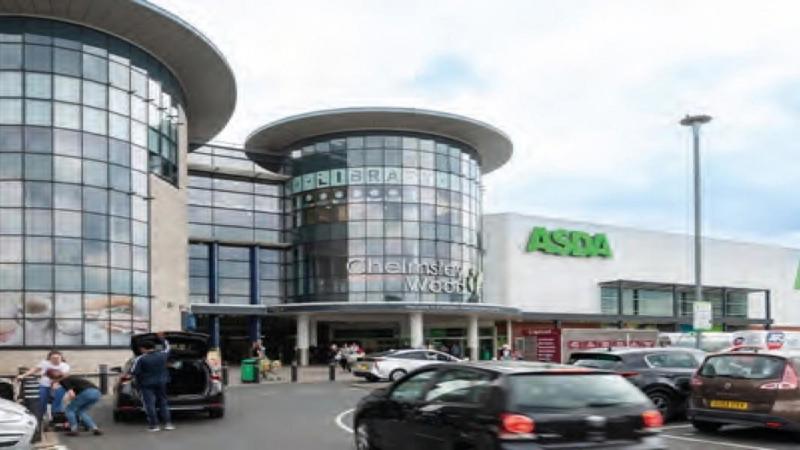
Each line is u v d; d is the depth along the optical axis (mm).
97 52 29219
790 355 12508
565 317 52281
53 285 26984
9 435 9641
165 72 33344
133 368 14836
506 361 9008
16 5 27438
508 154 51969
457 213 46719
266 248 47125
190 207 44656
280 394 23281
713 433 13477
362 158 45250
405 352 29359
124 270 29156
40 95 27594
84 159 28188
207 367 15844
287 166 47938
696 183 23281
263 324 47781
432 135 46250
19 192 26953
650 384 14727
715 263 63281
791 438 12883
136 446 12250
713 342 31750
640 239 58188
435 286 44812
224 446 12141
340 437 13141
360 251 44344
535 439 7496
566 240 53562
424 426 8742
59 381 13664
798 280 68875
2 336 26188
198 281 44594
